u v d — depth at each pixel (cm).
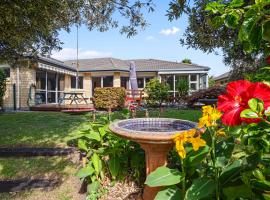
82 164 386
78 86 2198
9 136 600
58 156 472
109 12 740
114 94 1280
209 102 457
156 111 1073
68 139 559
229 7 138
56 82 1834
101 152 330
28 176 396
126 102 1285
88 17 728
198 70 2106
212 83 2898
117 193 304
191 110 1088
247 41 131
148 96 1300
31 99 1486
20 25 493
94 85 2275
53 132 636
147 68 2256
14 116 983
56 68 1714
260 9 122
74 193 341
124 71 2152
